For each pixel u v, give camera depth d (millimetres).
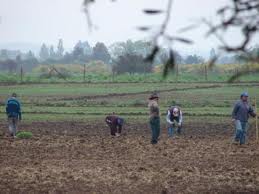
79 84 151625
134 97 120125
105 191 32750
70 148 52375
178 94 124750
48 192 32344
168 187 33906
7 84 151125
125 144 55562
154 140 55812
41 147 53031
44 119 85062
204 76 173250
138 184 34750
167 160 44688
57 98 119250
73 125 77938
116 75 186250
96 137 62812
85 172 38844
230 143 56844
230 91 130125
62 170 39750
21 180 35781
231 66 195375
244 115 56156
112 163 43094
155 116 55594
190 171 39344
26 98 119188
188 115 89750
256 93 124750
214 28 8984
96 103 108500
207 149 51594
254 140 61031
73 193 32188
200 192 32531
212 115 89438
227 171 39531
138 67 199000
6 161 44156
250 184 34969
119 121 64125
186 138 62375
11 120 63719
